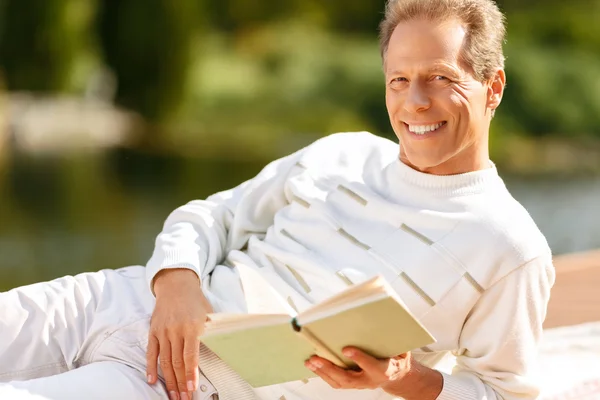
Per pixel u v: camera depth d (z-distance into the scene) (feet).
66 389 11.96
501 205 12.52
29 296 13.43
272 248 13.69
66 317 13.47
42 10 98.68
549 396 15.98
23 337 13.17
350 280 12.57
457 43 12.41
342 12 144.66
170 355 12.65
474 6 12.58
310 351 10.93
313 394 12.67
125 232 49.85
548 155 97.81
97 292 13.83
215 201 15.23
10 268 41.34
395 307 10.12
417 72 12.45
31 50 100.07
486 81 12.75
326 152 14.52
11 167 72.49
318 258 13.14
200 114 110.42
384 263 12.55
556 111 111.45
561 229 52.80
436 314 12.31
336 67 120.78
